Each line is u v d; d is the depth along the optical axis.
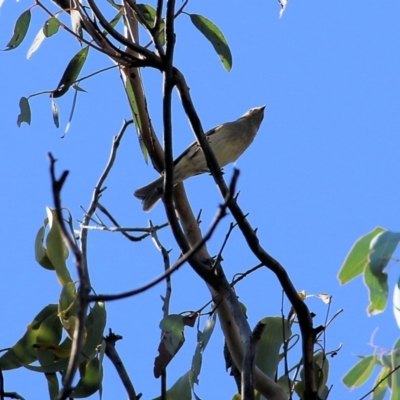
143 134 9.63
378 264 7.72
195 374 8.29
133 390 8.10
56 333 9.12
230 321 8.64
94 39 8.85
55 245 9.27
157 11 7.52
